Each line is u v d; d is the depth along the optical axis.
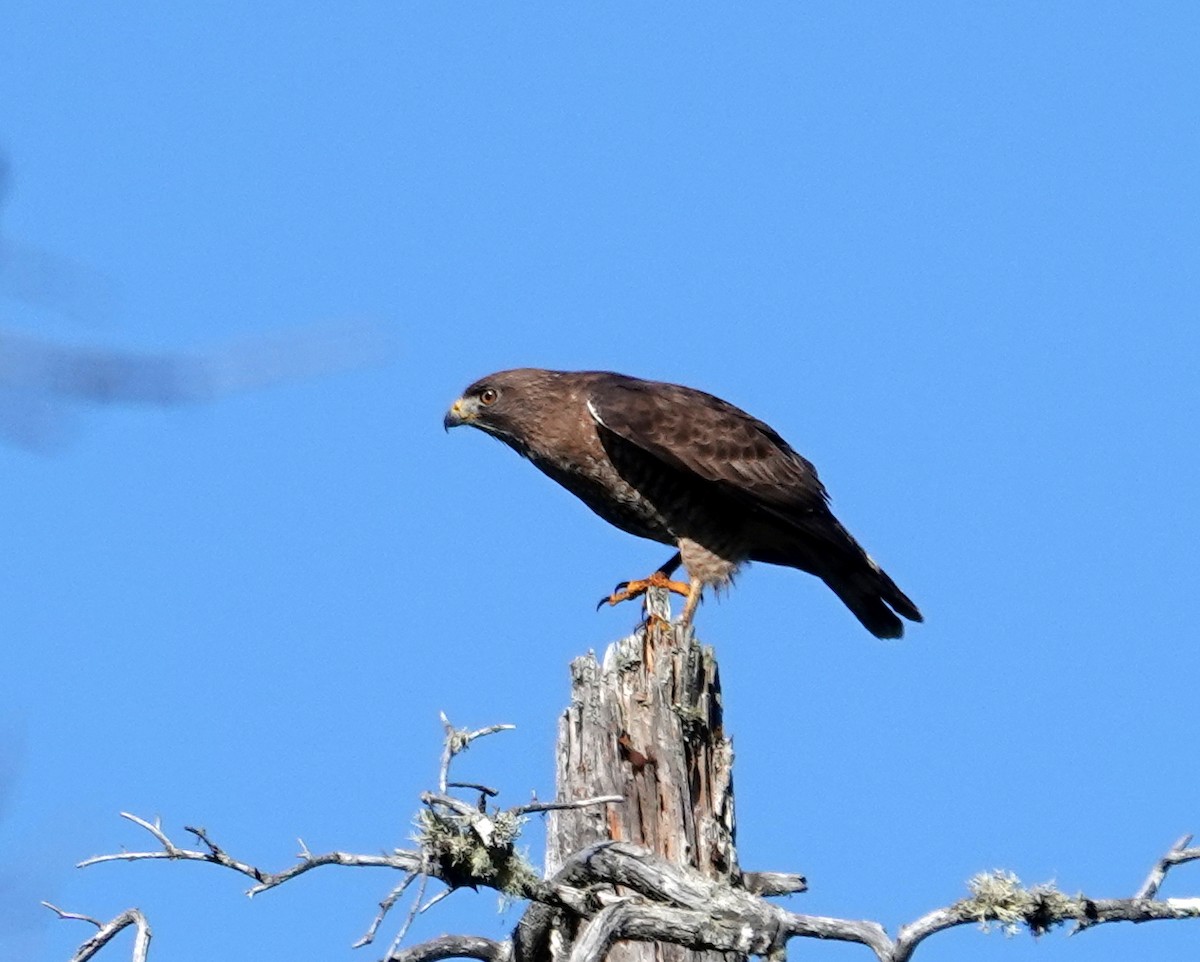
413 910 8.73
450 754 9.38
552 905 10.09
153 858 9.24
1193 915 10.03
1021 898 9.95
